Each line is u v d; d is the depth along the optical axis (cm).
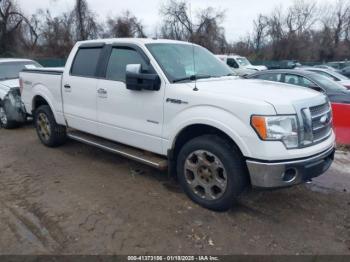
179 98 396
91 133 530
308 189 466
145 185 472
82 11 3956
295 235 354
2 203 420
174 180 490
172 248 330
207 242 340
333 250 330
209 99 372
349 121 670
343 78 1195
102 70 499
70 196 438
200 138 390
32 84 643
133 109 450
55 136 623
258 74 925
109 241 340
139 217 385
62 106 575
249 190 452
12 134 768
